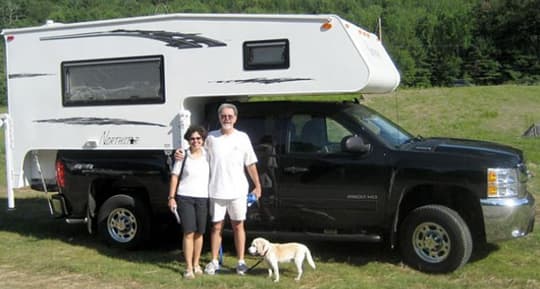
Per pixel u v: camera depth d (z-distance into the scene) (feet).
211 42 22.99
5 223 30.14
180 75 23.49
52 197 25.66
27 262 22.82
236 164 20.02
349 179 21.17
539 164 45.34
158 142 23.95
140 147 24.20
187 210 20.06
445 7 255.70
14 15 246.68
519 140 60.44
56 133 25.71
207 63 23.09
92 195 25.08
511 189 19.90
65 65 25.43
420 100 91.40
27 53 26.08
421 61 216.33
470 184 19.88
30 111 26.13
